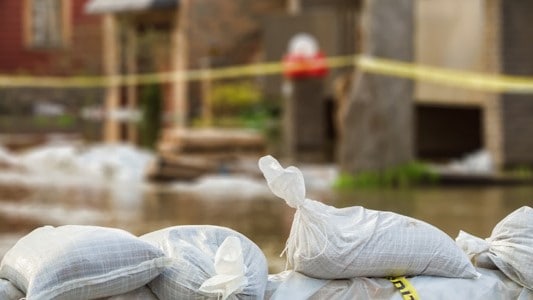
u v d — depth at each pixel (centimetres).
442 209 1900
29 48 4625
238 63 4072
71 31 4584
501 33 2850
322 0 3139
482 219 1716
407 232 671
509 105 2861
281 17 3136
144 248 623
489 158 2878
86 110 4275
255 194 2347
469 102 3070
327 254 646
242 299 628
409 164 2512
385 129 2481
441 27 3083
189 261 631
